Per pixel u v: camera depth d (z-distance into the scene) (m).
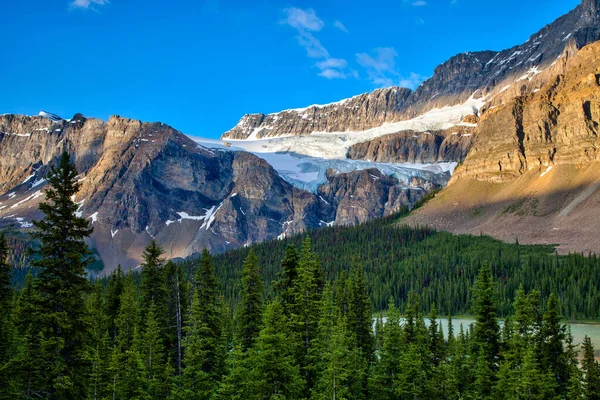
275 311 48.28
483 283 66.62
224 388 48.66
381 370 59.44
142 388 54.88
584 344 61.16
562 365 61.03
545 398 55.41
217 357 58.41
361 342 68.25
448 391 59.25
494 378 61.78
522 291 66.12
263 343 46.91
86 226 41.34
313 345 54.78
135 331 61.56
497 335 65.25
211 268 66.06
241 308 60.97
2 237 60.19
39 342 39.25
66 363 40.25
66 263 40.53
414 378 56.62
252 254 60.78
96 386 49.66
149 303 68.62
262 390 46.38
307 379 54.12
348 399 55.12
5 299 58.91
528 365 55.12
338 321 60.34
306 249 59.00
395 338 60.47
